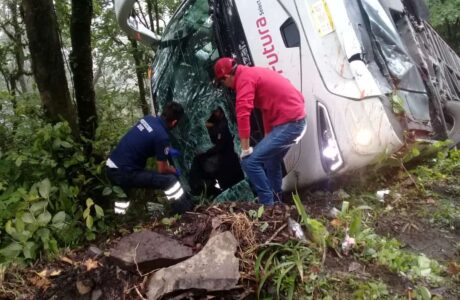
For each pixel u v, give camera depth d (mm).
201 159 4664
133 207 4977
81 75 5125
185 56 4730
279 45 3914
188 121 4645
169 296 2293
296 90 3541
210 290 2268
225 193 4410
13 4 6602
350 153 3643
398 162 3920
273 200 3650
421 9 5137
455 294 2320
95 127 5266
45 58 4551
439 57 5594
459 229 3070
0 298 2693
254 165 3514
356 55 3635
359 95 3559
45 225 3309
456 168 4094
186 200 4230
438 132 4258
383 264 2547
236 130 4223
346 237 2721
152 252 2584
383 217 3318
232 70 3457
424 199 3562
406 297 2287
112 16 8180
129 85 8945
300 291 2359
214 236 2611
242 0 4125
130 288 2465
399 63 4035
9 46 6812
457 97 5527
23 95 5176
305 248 2518
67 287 2631
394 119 3541
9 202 3625
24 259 3145
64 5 6438
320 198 3893
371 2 4188
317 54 3777
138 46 8023
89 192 4594
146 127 4137
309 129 3803
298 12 3889
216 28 4199
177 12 5008
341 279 2424
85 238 3910
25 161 4082
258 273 2367
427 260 2570
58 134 4199
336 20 3736
